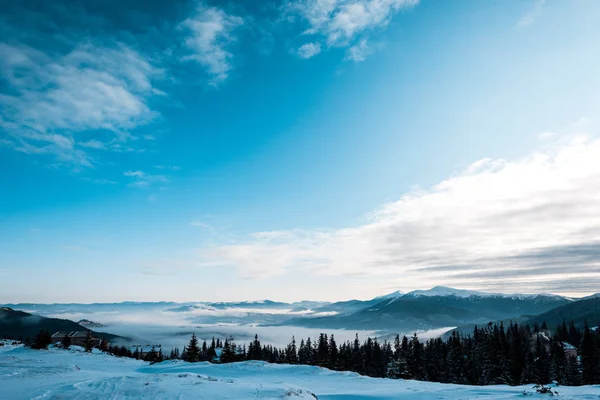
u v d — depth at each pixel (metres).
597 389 26.33
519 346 73.44
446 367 75.62
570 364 62.88
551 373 61.94
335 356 89.44
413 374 73.50
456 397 24.08
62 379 26.25
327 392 28.44
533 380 59.78
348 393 27.44
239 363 47.81
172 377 24.23
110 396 18.12
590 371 62.06
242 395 20.08
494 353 69.38
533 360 66.75
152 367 48.44
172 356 124.31
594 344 68.56
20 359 42.12
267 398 19.73
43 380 25.22
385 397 25.19
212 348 111.12
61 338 135.00
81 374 31.28
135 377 23.08
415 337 86.69
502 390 26.94
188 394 19.45
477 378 70.50
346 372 42.00
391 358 81.44
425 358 76.44
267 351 112.38
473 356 75.00
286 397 20.84
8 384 22.67
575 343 105.12
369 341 98.94
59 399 17.55
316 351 95.06
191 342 84.75
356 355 92.38
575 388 27.19
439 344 89.62
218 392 20.44
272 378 38.34
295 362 93.94
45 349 69.12
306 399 22.44
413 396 24.98
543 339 89.88
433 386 31.58
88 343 109.31
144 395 18.53
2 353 56.53
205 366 47.25
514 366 67.62
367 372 87.75
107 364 51.59
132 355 129.75
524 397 22.92
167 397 18.56
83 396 18.02
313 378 38.44
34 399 17.53
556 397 22.31
